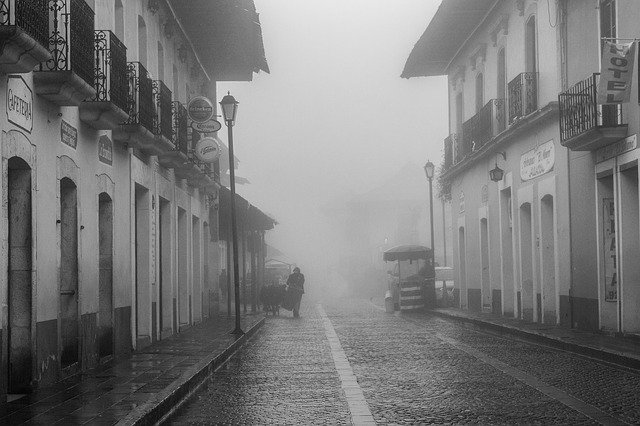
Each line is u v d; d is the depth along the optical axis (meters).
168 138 20.69
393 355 17.89
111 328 16.50
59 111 13.21
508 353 17.83
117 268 17.05
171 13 23.95
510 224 29.44
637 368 14.64
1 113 10.60
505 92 28.88
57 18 12.90
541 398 11.43
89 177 15.05
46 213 12.51
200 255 29.08
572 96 21.17
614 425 9.39
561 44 23.14
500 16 28.97
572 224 22.70
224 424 9.98
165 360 15.86
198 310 28.73
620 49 17.31
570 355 17.28
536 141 25.47
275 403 11.53
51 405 10.41
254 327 26.55
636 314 19.41
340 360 17.14
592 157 21.20
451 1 28.78
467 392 12.16
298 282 37.19
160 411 10.45
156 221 21.16
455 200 37.22
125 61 16.50
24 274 11.76
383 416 10.36
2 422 9.19
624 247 19.50
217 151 24.89
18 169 11.80
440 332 25.02
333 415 10.49
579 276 22.27
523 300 27.33
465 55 34.53
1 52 9.95
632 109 18.83
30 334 11.70
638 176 18.75
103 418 9.34
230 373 15.23
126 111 16.41
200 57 30.95
